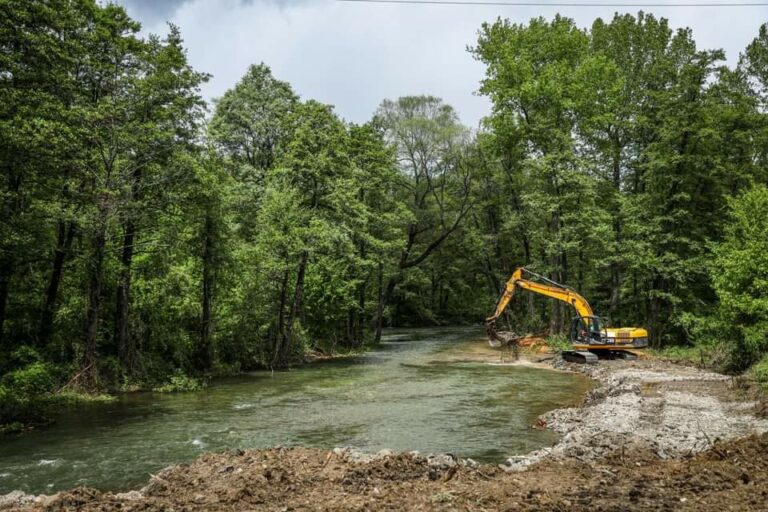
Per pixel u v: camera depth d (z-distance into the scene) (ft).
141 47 67.97
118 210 61.77
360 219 102.89
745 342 64.69
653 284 105.70
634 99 117.91
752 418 41.32
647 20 119.96
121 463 35.04
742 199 81.76
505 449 37.37
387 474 27.22
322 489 24.97
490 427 44.11
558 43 115.03
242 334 84.07
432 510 20.80
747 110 103.14
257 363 85.71
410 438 40.73
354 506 21.83
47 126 50.37
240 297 82.74
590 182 106.83
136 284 72.43
